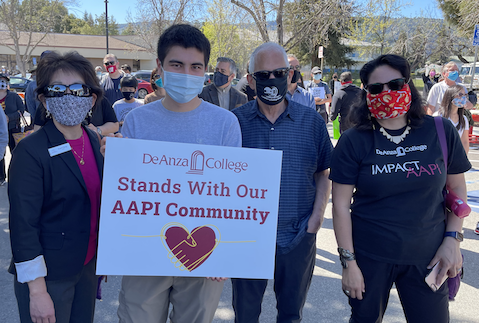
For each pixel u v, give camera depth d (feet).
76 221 5.90
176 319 6.73
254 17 51.42
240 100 14.29
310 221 7.55
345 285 6.66
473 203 15.10
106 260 5.73
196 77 6.10
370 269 6.54
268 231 6.10
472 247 13.89
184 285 6.48
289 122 7.54
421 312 6.57
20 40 150.00
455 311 9.96
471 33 65.36
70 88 5.76
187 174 5.89
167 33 6.11
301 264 7.50
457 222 6.41
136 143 5.75
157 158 5.82
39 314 5.52
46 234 5.74
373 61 6.33
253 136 7.62
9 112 20.33
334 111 19.74
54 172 5.69
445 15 81.92
